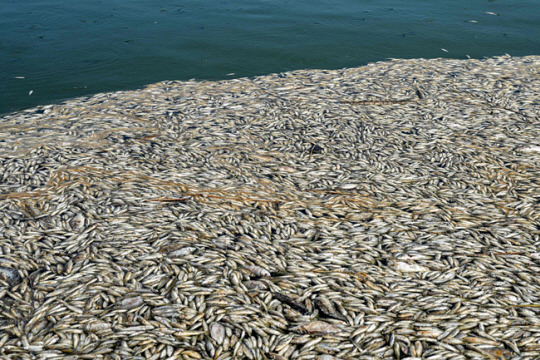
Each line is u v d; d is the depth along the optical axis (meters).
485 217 8.70
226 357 6.02
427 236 8.15
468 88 14.41
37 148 10.84
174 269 7.34
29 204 8.83
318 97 13.80
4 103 13.58
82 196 9.05
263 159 10.66
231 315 6.59
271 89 14.48
